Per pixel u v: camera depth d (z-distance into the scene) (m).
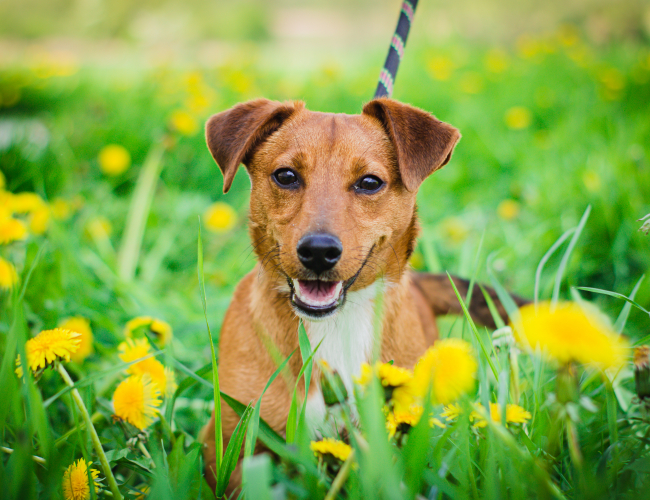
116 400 1.97
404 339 2.88
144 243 5.12
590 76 9.65
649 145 5.80
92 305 3.73
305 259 2.46
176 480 1.83
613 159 5.20
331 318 2.71
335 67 9.55
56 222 4.20
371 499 1.42
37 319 3.25
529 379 2.24
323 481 1.62
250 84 8.13
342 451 1.64
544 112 8.10
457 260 4.73
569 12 18.36
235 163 2.76
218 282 4.47
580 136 6.52
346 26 29.81
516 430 1.83
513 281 4.23
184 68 10.62
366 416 1.47
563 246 4.46
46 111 9.96
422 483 1.71
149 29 22.84
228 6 29.98
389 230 2.79
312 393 2.61
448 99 8.54
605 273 4.37
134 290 3.96
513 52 13.05
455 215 5.56
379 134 2.89
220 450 1.89
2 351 2.81
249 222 3.03
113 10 26.86
